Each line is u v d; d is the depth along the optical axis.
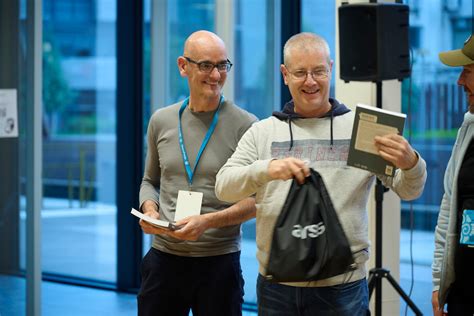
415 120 6.09
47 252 8.82
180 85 7.55
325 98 3.29
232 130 3.91
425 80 6.02
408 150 3.02
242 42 6.84
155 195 4.08
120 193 7.91
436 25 5.96
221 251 3.85
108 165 8.48
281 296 3.25
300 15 6.51
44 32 8.63
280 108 6.64
